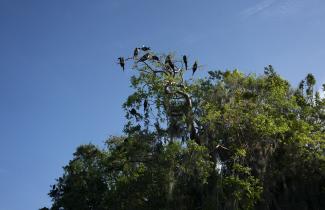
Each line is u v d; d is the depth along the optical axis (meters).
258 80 38.19
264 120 34.69
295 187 36.47
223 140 35.75
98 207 39.94
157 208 32.72
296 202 36.12
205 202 31.72
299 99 40.19
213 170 33.31
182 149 31.78
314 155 36.72
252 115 35.84
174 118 34.50
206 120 34.00
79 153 45.56
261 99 37.69
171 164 32.09
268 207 34.66
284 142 36.06
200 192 33.38
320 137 37.53
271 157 35.88
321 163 36.50
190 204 33.09
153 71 35.25
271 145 35.91
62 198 43.72
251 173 35.22
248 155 35.34
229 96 36.94
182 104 35.25
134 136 33.81
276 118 36.34
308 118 39.72
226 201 32.09
